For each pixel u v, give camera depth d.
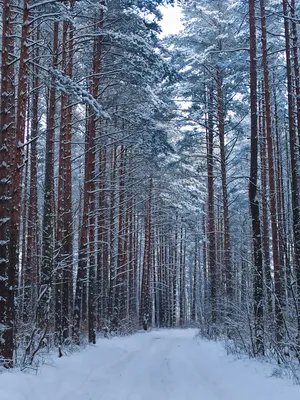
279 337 12.72
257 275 12.96
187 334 26.59
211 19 22.47
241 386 9.08
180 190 32.50
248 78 20.95
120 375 10.92
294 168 13.94
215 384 9.82
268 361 11.32
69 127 16.72
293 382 8.52
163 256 45.59
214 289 21.84
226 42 21.89
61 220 15.66
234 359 12.37
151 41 17.44
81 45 17.78
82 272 16.48
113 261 26.92
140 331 29.45
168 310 44.25
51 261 13.10
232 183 33.84
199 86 22.80
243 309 14.73
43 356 11.52
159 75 16.62
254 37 14.08
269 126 15.55
